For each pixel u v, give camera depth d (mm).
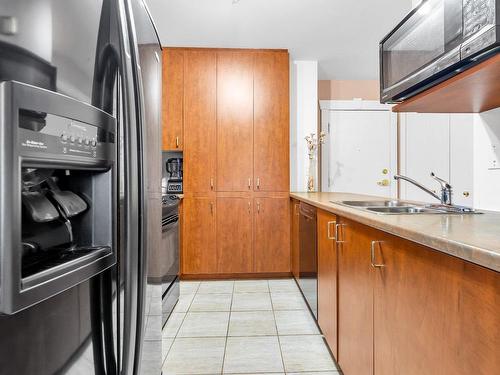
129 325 653
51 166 491
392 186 4141
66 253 590
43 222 542
